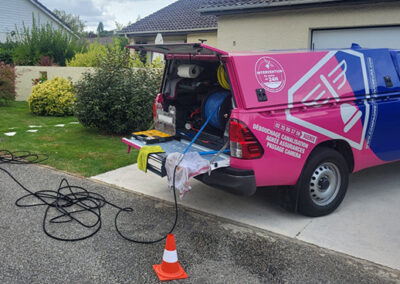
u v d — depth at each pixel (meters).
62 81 12.70
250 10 11.13
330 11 9.87
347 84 4.92
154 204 5.27
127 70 9.48
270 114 4.29
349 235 4.47
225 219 4.84
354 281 3.60
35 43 19.52
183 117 5.78
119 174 6.46
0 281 3.47
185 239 4.32
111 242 4.23
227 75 4.25
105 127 9.28
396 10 8.87
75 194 5.50
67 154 7.51
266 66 4.36
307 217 4.94
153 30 17.88
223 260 3.91
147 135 5.60
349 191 5.89
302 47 10.53
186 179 4.11
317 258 3.97
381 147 5.36
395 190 5.91
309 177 4.70
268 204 5.34
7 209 4.98
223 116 4.93
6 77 14.00
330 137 4.74
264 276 3.66
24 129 9.80
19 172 6.45
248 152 4.21
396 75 5.51
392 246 4.23
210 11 11.91
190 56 5.19
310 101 4.57
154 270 3.71
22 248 4.04
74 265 3.76
